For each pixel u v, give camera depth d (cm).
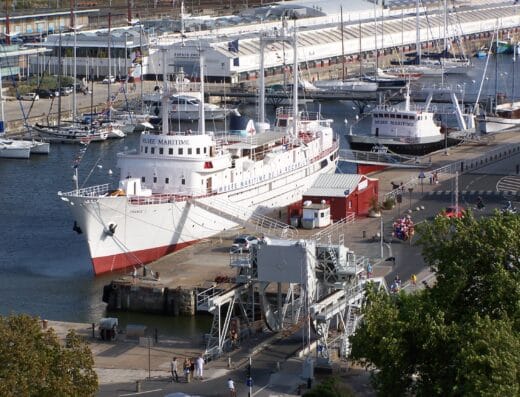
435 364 11981
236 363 14088
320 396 11981
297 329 14988
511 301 12344
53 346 11462
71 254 19962
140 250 19138
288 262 14512
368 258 17200
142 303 16838
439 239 13112
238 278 14900
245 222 19775
